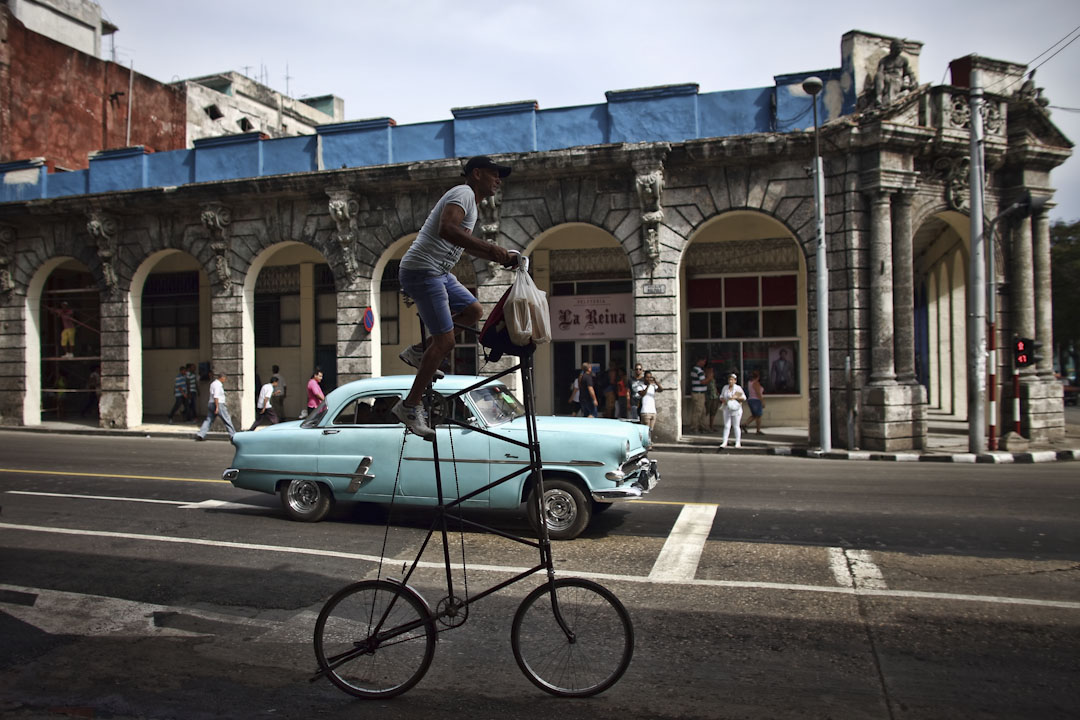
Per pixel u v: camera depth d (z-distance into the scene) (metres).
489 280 20.38
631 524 9.36
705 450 18.14
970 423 16.52
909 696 4.48
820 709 4.31
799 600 6.33
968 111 18.17
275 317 27.03
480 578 7.09
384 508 10.54
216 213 22.45
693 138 19.02
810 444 18.02
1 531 9.02
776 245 22.80
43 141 28.72
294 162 22.30
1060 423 19.00
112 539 8.61
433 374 4.41
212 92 36.47
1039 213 19.17
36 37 28.58
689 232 19.08
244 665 5.08
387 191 21.34
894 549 8.02
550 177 19.94
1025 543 8.26
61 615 6.07
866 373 17.64
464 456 8.91
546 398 24.28
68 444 19.67
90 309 29.31
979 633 5.54
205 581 6.97
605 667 4.44
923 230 24.53
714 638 5.48
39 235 25.14
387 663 4.52
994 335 17.03
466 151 20.59
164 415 28.23
